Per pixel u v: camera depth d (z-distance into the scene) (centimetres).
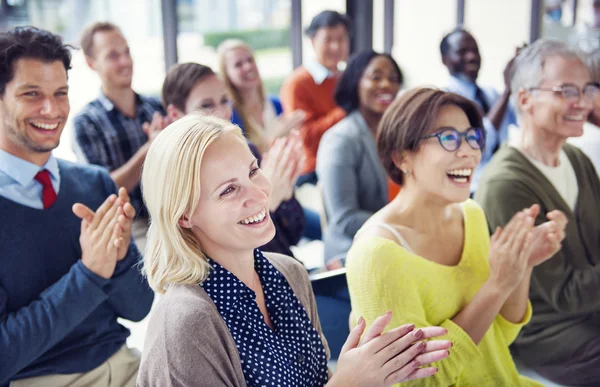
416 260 148
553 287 201
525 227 152
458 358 150
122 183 236
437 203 156
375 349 108
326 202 250
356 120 253
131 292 162
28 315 146
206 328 101
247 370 106
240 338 106
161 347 101
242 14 779
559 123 201
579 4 412
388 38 404
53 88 152
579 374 201
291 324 116
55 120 153
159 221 104
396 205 157
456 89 331
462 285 157
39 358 155
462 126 150
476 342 153
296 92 355
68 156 280
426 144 150
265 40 779
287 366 110
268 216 108
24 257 152
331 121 341
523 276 162
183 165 102
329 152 248
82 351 161
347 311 187
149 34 648
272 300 116
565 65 201
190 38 774
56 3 515
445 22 455
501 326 167
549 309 203
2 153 153
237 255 110
